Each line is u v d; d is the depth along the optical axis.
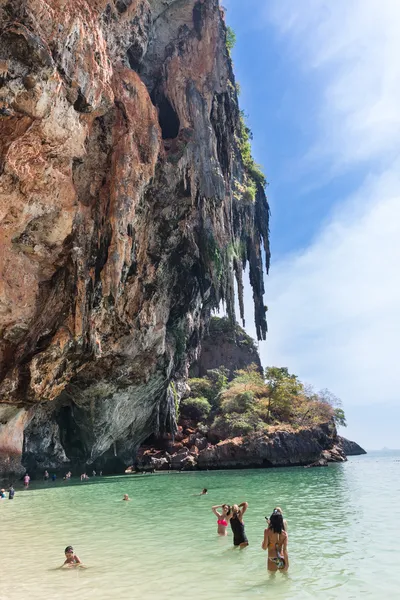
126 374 33.44
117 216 25.14
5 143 20.73
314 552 8.82
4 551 10.05
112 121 26.36
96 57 23.34
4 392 23.19
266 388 56.66
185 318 38.84
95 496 21.72
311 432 45.72
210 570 7.88
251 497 18.67
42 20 20.20
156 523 13.12
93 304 25.78
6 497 22.53
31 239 23.22
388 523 11.75
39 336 24.11
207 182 30.75
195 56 32.97
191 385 62.38
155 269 31.23
